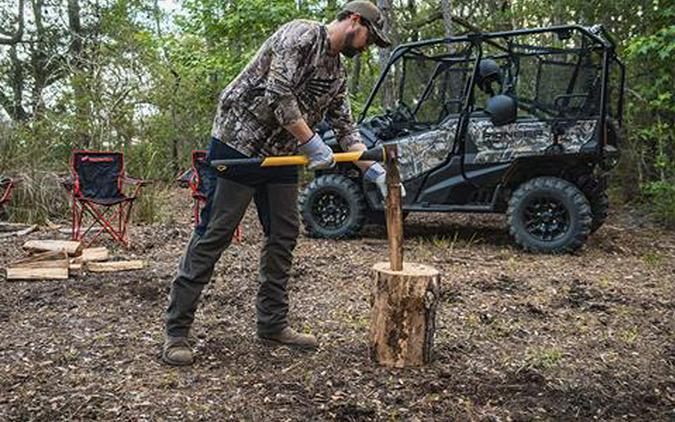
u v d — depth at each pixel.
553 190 5.92
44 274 4.53
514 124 6.00
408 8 12.07
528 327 3.66
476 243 6.50
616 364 3.13
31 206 7.21
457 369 2.98
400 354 2.97
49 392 2.68
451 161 6.25
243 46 10.23
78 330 3.49
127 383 2.78
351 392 2.72
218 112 2.94
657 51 7.31
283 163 2.79
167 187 10.15
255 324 3.62
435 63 6.84
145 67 11.37
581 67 5.96
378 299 2.98
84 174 5.96
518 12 11.02
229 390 2.73
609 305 4.15
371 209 6.68
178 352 2.99
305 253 5.73
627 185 8.86
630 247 6.39
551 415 2.60
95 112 10.66
